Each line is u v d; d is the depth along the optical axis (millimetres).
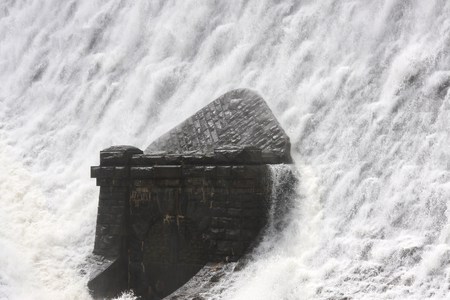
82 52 46531
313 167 29453
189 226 29188
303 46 34562
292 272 25484
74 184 37406
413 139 27469
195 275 27766
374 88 30406
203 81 37594
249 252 27641
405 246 24047
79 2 50250
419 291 22312
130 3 46375
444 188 25016
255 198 27953
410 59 29812
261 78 35031
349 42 33125
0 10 55594
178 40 40969
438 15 30875
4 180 38938
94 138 39656
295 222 27656
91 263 30906
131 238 30625
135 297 29250
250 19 38219
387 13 32469
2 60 51625
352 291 23484
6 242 33156
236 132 31281
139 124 38625
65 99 44125
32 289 30109
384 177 27094
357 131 29391
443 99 27859
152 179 29906
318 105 31625
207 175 28484
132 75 41781
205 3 41219
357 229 26125
